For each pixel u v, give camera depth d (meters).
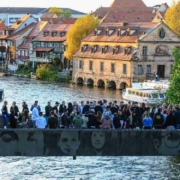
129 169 61.03
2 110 58.94
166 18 172.50
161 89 119.56
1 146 45.00
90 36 163.50
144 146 45.69
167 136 45.75
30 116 61.12
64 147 45.28
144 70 147.00
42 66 175.62
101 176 58.47
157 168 61.53
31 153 45.16
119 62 148.75
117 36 154.75
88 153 45.53
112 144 45.50
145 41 146.25
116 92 140.50
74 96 127.81
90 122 55.12
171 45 149.00
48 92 133.50
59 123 58.59
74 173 59.22
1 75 182.75
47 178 57.38
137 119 59.25
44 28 197.12
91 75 156.75
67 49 169.50
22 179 56.84
